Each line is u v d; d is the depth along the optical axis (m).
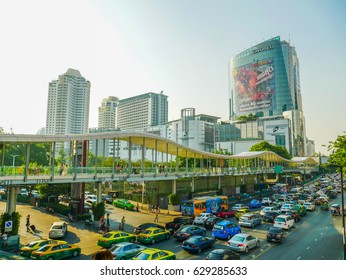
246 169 74.56
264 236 28.20
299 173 112.31
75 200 38.09
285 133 170.88
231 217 41.12
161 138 43.94
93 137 33.00
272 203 50.81
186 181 55.94
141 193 57.25
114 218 38.91
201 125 176.25
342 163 27.08
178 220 31.53
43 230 31.19
